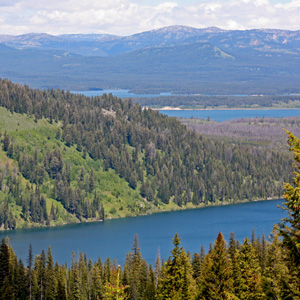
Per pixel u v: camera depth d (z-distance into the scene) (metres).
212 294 103.62
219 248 106.31
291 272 65.69
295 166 66.19
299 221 63.09
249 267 111.50
